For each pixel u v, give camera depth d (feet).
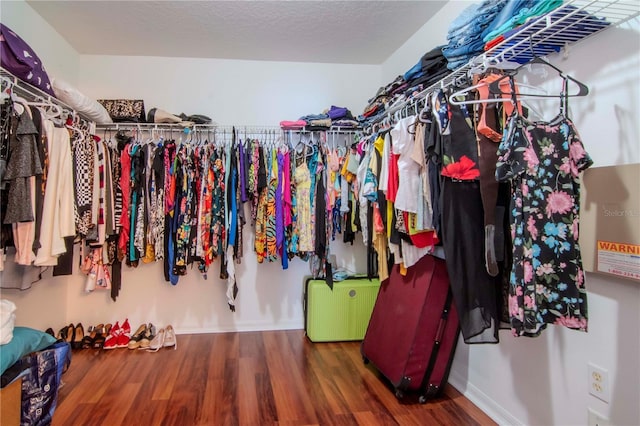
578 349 4.51
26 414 5.31
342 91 10.82
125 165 8.59
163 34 8.81
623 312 3.99
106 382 7.05
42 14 7.91
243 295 10.24
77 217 6.84
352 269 10.81
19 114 5.54
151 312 9.82
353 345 9.18
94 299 9.57
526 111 4.90
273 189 8.99
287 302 10.43
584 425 4.43
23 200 5.43
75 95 7.48
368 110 8.99
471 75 5.24
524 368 5.33
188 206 8.70
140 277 9.78
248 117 10.34
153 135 9.46
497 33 4.69
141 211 8.58
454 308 6.47
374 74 10.86
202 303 10.04
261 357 8.33
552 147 3.99
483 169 4.64
